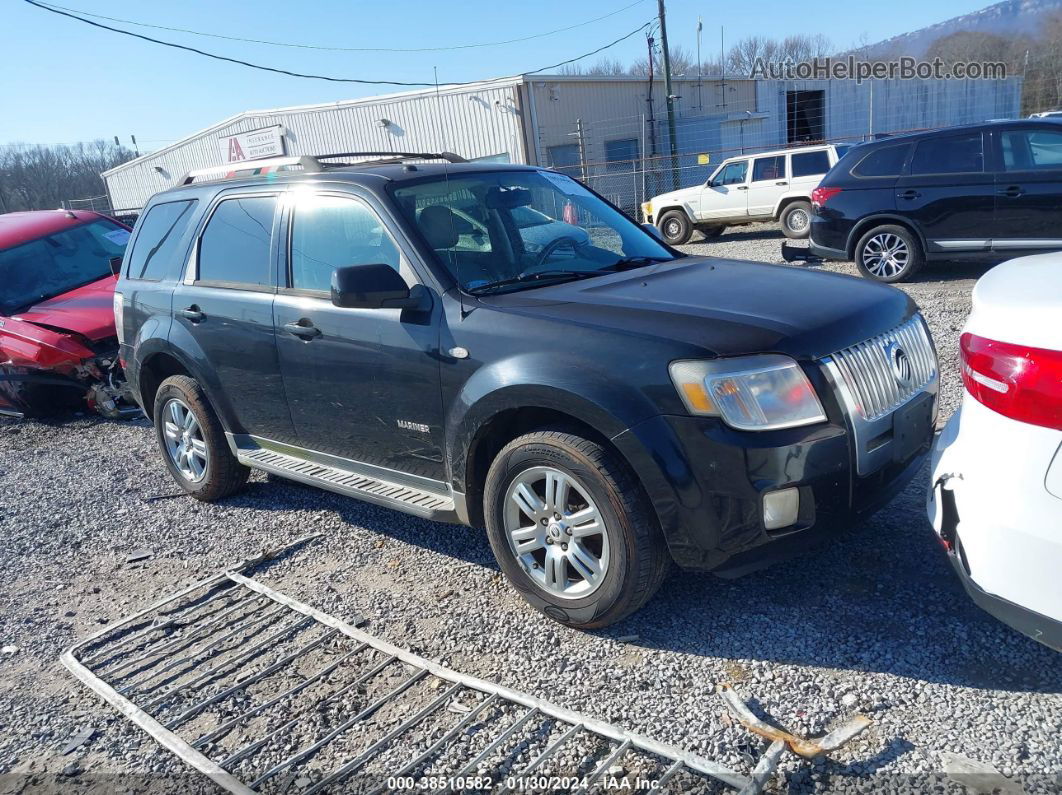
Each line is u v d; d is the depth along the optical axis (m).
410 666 3.22
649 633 3.27
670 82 26.17
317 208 4.14
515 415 3.39
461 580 3.87
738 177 16.89
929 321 7.59
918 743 2.53
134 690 3.26
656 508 2.93
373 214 3.87
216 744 2.89
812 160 15.98
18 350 7.46
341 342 3.86
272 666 3.30
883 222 9.67
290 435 4.43
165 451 5.34
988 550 2.40
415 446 3.73
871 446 3.02
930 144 9.29
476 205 4.04
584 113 26.33
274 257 4.32
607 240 4.27
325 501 5.05
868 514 3.10
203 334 4.66
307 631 3.56
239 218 4.60
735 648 3.11
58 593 4.21
